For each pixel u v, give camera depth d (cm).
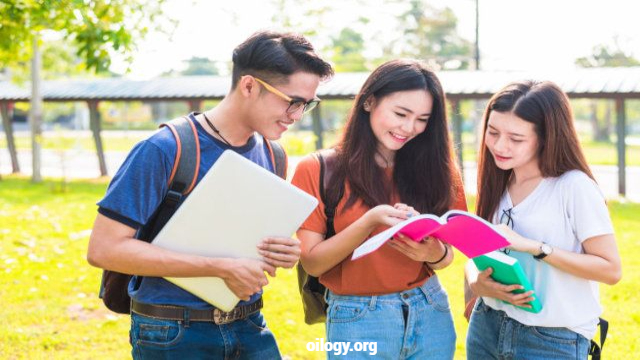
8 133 2223
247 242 278
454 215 270
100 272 824
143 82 2100
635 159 3098
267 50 272
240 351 298
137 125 6253
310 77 276
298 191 276
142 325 285
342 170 310
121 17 770
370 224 287
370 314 307
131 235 266
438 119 312
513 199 317
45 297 720
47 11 691
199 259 266
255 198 273
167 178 274
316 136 1855
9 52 973
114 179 270
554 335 302
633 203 1476
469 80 1738
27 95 2167
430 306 317
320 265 303
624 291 742
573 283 299
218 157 282
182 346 282
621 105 1595
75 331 614
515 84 302
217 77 2117
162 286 282
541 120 294
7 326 618
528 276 305
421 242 294
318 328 623
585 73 1664
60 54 2788
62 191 1705
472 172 2273
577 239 300
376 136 310
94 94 2039
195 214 270
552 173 301
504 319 314
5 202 1473
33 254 898
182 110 6688
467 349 337
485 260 293
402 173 319
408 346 310
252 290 274
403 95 297
